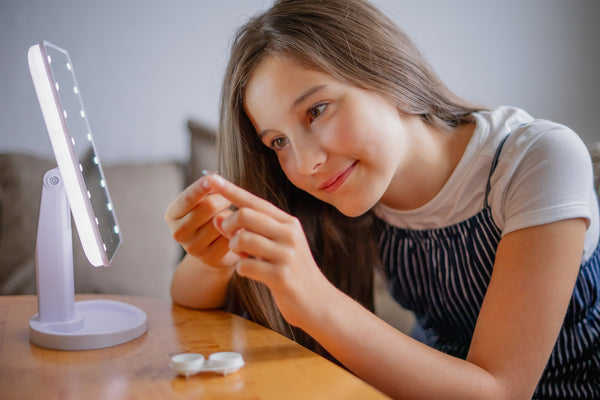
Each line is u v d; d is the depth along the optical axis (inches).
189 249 29.5
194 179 59.1
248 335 27.6
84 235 25.4
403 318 51.6
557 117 79.7
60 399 20.5
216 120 65.9
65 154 24.2
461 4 73.5
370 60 31.3
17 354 24.8
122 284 52.1
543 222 28.3
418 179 35.3
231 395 20.7
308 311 23.9
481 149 34.1
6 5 57.4
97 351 25.2
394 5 69.9
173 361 22.4
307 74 29.5
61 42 59.5
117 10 61.5
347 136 29.8
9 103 58.0
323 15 31.1
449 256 36.4
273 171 36.9
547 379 35.4
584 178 29.7
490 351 26.4
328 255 39.9
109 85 61.4
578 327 35.0
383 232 40.0
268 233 23.5
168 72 63.7
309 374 22.5
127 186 54.9
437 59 72.8
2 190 50.3
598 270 35.5
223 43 65.9
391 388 24.9
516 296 27.2
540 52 78.1
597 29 80.4
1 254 48.7
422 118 35.0
